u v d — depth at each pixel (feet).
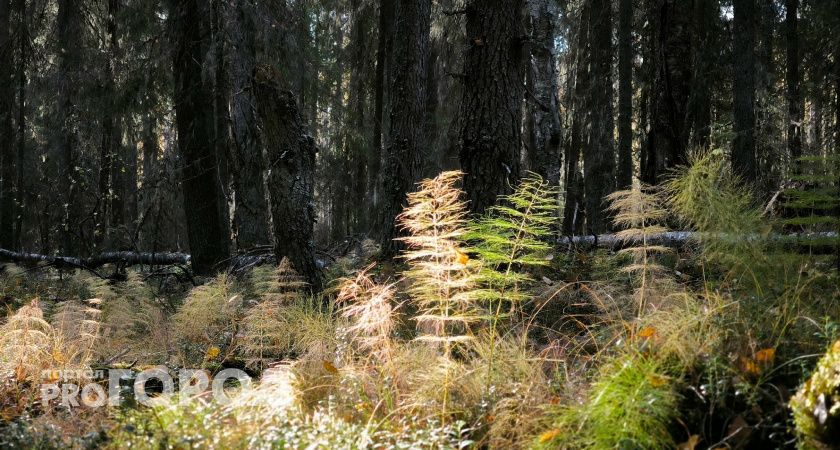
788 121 48.06
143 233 55.93
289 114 23.97
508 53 22.50
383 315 13.28
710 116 48.60
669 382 10.19
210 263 36.60
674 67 34.27
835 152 15.57
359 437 11.03
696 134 43.37
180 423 11.31
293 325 18.69
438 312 15.97
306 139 24.26
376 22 65.92
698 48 46.06
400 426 11.68
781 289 12.34
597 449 9.75
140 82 40.98
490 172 22.31
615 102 59.00
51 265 43.88
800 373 10.08
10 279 35.42
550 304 19.19
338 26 71.31
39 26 56.39
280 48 38.86
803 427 8.75
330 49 69.92
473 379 12.50
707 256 14.23
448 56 55.47
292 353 17.78
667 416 9.90
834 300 12.08
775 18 55.16
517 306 18.15
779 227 15.31
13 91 56.13
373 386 13.12
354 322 18.08
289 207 23.57
